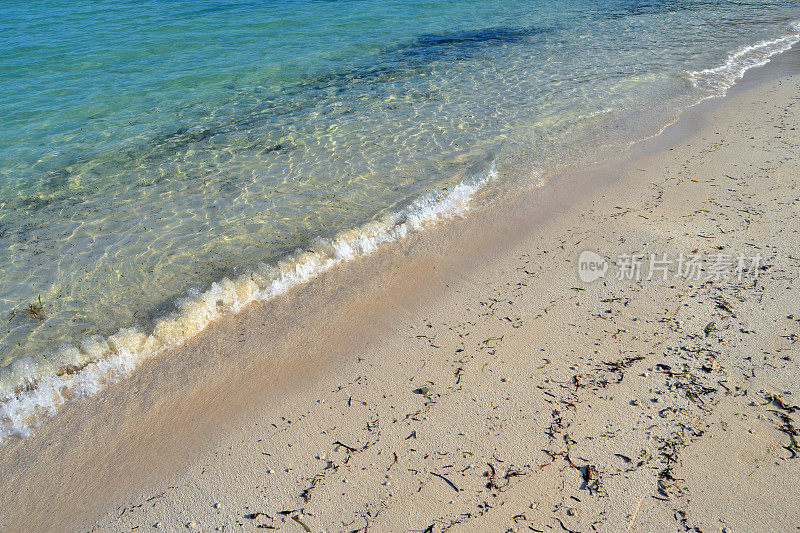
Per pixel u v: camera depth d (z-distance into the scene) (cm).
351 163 1028
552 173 973
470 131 1143
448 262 757
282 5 2348
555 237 793
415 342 615
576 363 566
